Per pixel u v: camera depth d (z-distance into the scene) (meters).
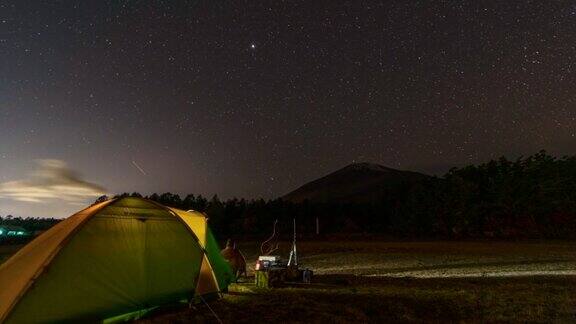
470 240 38.94
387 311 9.01
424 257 22.69
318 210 53.28
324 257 23.48
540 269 16.77
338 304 9.62
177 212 10.79
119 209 8.90
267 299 10.27
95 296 7.83
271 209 52.31
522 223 45.72
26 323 6.88
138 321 8.32
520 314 8.77
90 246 8.09
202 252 10.16
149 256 8.97
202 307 9.44
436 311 9.05
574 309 9.20
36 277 7.22
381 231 49.62
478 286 12.35
